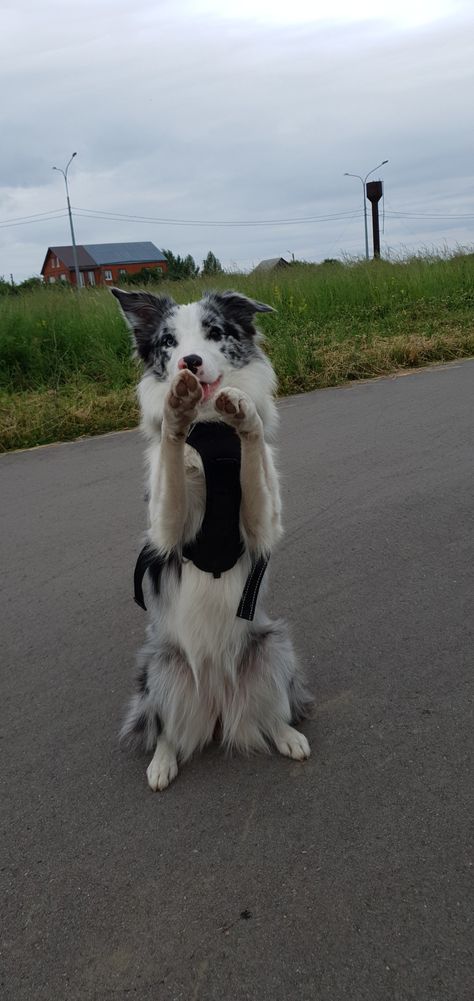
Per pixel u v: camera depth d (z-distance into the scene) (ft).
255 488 2.11
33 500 4.78
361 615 3.07
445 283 12.16
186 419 1.93
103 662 2.93
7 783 2.29
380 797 2.08
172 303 2.65
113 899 1.82
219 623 2.26
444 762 2.19
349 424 5.82
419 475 4.58
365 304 11.39
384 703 2.51
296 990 1.54
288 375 7.23
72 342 8.75
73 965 1.65
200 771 2.31
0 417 6.53
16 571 3.76
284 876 1.84
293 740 2.33
